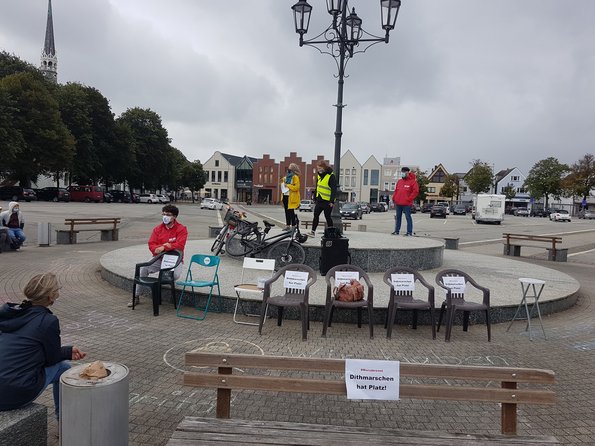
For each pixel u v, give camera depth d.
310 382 3.12
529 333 6.53
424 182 88.69
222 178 98.50
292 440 2.86
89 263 11.51
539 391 3.13
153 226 25.55
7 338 3.08
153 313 7.04
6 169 45.22
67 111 52.06
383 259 9.69
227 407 3.21
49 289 3.26
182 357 5.34
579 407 4.44
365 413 4.18
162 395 4.38
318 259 9.54
